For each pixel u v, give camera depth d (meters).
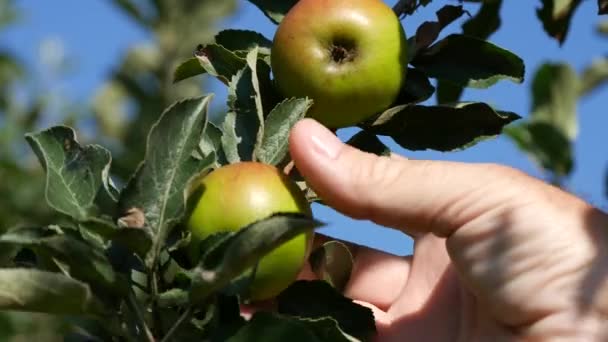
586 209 0.55
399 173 0.55
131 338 0.48
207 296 0.47
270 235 0.44
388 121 0.56
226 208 0.49
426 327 0.66
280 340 0.47
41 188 1.32
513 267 0.55
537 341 0.56
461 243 0.56
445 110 0.55
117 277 0.47
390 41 0.54
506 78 0.56
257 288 0.50
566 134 0.90
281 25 0.55
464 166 0.56
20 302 0.45
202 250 0.48
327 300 0.53
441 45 0.57
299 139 0.53
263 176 0.50
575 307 0.54
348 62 0.54
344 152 0.55
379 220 0.56
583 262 0.54
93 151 0.50
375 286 0.69
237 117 0.54
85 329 0.52
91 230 0.47
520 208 0.55
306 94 0.54
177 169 0.48
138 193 0.48
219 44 0.58
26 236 0.47
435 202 0.55
